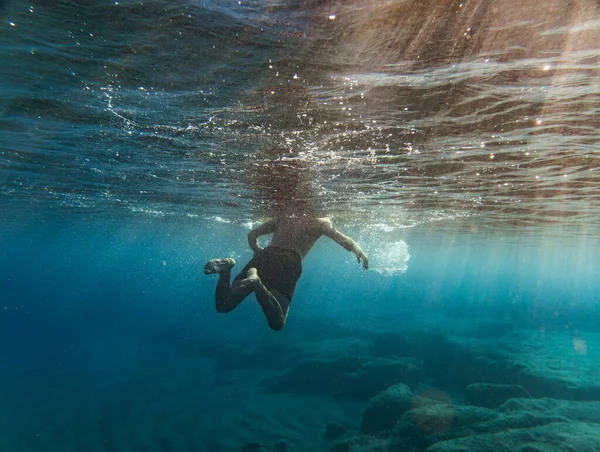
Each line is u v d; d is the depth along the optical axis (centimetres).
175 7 361
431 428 1178
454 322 3609
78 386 2023
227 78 480
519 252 4100
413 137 659
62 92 550
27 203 1919
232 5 353
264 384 2117
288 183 1087
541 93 470
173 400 1864
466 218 1758
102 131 730
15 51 439
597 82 431
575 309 4359
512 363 1877
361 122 596
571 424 1144
